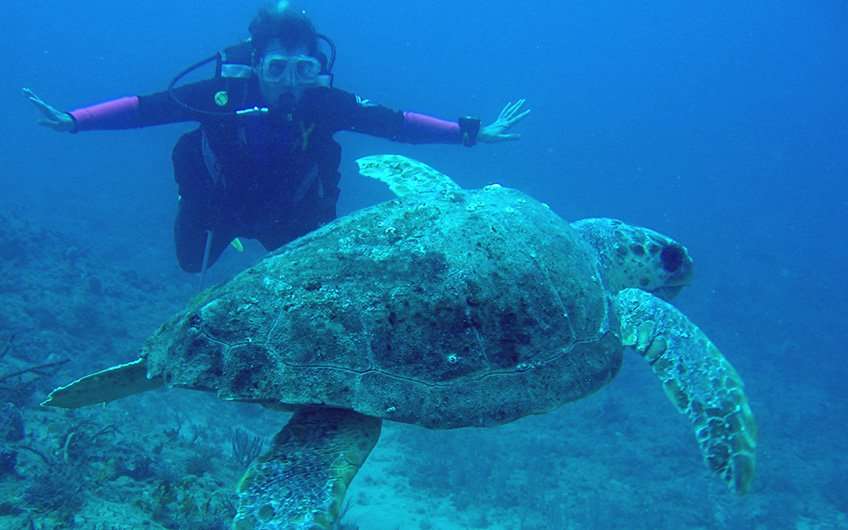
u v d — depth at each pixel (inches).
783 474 457.1
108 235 954.1
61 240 639.1
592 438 502.6
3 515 131.0
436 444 444.8
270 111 237.5
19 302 431.8
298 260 131.5
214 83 245.0
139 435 233.3
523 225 147.7
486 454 441.4
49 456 167.9
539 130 3351.4
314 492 105.0
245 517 100.6
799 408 617.6
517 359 123.9
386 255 129.6
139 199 1349.7
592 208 1843.0
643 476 441.1
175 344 121.7
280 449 116.1
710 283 1087.0
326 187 263.1
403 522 330.0
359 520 318.3
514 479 411.5
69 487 145.0
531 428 513.7
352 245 133.3
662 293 206.7
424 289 123.8
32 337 371.9
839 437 549.6
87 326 447.5
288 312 120.3
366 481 376.8
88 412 238.5
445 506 360.8
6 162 1571.1
